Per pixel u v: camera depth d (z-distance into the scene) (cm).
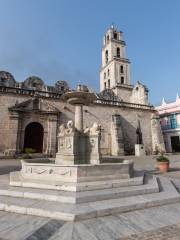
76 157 943
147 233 421
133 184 729
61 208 515
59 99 2634
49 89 2930
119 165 760
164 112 3941
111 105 3047
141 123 3256
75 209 507
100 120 2886
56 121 2520
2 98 2306
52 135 2455
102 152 2783
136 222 476
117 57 4372
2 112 2270
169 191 726
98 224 461
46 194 591
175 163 1906
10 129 2241
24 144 2388
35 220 482
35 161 1002
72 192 608
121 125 3044
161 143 3209
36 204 549
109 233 418
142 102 3559
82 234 412
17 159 2072
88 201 568
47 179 709
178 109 3688
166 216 517
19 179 736
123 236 407
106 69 4675
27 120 2391
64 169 693
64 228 438
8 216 511
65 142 975
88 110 2830
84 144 996
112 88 4109
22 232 421
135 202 576
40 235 407
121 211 536
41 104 2491
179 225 464
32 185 677
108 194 604
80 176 676
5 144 2208
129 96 4028
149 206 587
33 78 2898
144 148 3108
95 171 702
